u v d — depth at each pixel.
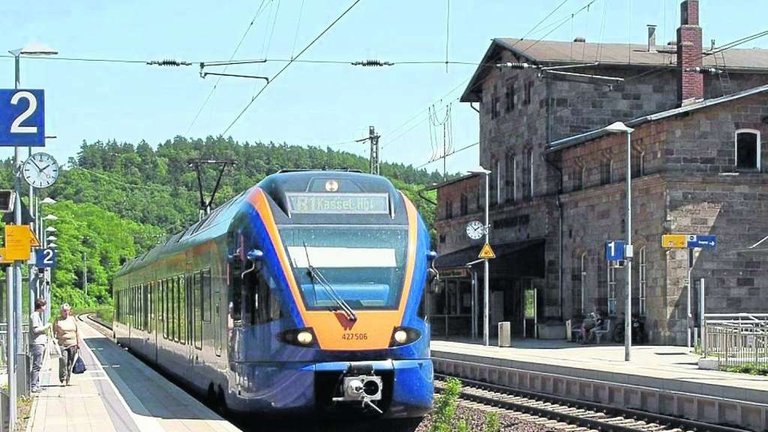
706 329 27.34
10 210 18.94
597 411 22.31
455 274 48.62
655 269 38.78
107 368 29.77
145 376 26.59
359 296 16.03
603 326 41.22
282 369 15.79
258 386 16.14
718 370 26.19
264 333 16.14
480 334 51.88
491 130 53.59
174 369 24.91
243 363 16.61
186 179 152.88
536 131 48.06
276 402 15.91
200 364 20.58
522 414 21.89
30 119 15.60
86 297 112.06
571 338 43.25
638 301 40.22
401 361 16.06
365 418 16.23
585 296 43.62
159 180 168.00
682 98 45.00
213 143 176.12
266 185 17.22
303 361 15.71
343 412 15.95
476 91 55.44
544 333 45.25
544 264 46.22
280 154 178.62
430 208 92.31
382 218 16.81
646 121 38.34
